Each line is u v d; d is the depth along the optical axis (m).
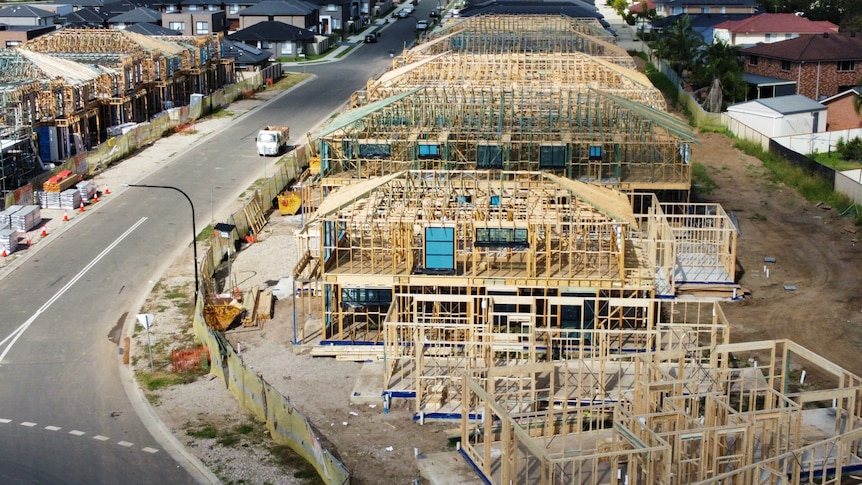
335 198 65.38
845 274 74.62
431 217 61.50
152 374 58.78
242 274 74.69
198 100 133.12
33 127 101.06
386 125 85.56
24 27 169.12
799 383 57.00
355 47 190.38
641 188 80.94
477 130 82.94
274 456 49.50
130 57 121.69
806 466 47.41
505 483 44.78
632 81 99.12
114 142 107.56
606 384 55.09
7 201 86.88
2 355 61.44
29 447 50.66
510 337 55.81
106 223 86.25
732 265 70.38
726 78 130.62
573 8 165.25
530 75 101.44
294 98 144.50
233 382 55.66
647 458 43.44
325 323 61.41
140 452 50.31
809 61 132.38
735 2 183.50
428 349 59.12
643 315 62.75
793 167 99.69
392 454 49.78
